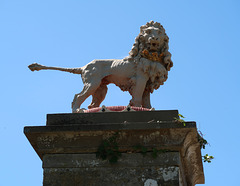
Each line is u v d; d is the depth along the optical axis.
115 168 8.92
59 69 11.62
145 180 8.80
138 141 8.99
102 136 9.04
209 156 10.32
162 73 11.36
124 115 9.13
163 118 9.05
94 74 11.23
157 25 11.75
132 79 11.23
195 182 11.04
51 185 8.88
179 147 8.91
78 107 11.11
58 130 9.02
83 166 8.97
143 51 11.38
